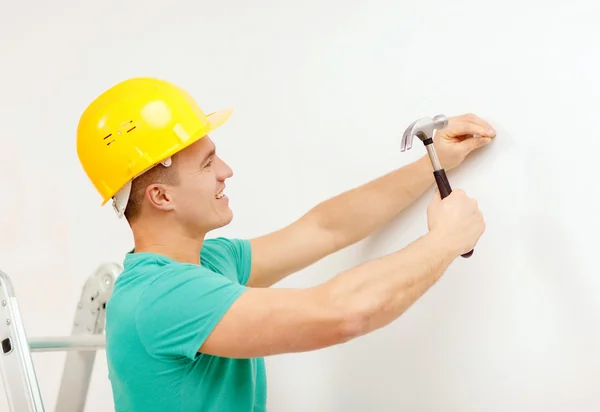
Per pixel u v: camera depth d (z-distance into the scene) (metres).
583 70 1.29
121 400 1.32
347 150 1.62
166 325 1.17
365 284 1.11
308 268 1.72
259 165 1.77
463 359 1.48
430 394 1.53
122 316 1.23
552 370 1.36
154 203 1.30
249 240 1.55
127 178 1.30
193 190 1.31
